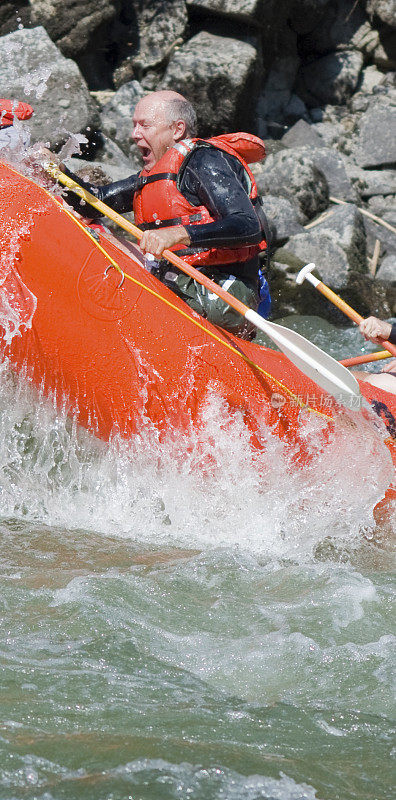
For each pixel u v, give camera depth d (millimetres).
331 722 10125
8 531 14500
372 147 33844
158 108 16281
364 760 9461
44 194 14273
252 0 31734
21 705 9836
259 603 12680
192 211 15727
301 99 35562
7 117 15977
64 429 15352
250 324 16234
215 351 14922
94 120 28812
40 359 14570
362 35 35656
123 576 13039
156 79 32688
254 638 11727
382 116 34156
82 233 14320
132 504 15328
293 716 10180
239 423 14961
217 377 14836
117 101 31094
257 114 34031
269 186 30812
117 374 14625
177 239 14391
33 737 9305
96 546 14250
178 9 32562
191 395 14805
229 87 31047
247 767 9133
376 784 9070
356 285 28438
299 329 26594
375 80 35875
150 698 10266
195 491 15219
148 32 32812
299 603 12695
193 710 10094
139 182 16359
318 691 10750
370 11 35188
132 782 8750
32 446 15570
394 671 11156
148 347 14578
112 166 28391
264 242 16438
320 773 9172
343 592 13031
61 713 9781
